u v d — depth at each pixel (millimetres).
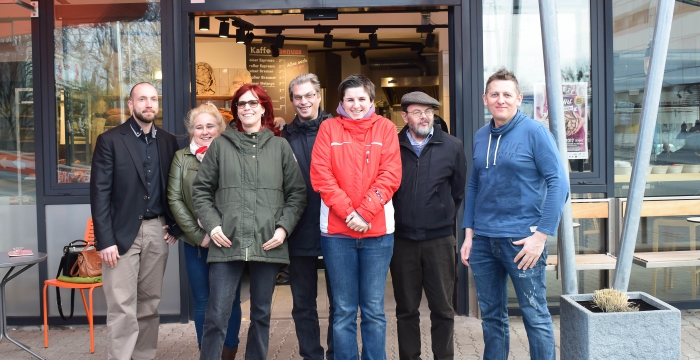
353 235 2965
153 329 3633
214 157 3121
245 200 3041
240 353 3893
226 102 7328
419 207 3205
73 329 4547
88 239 4414
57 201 4539
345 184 2941
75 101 4562
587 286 4727
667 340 2619
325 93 8570
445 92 7297
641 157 2885
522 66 4605
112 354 3340
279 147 3160
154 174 3455
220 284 3047
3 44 4578
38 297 4594
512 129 2893
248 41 7332
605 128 4633
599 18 4602
